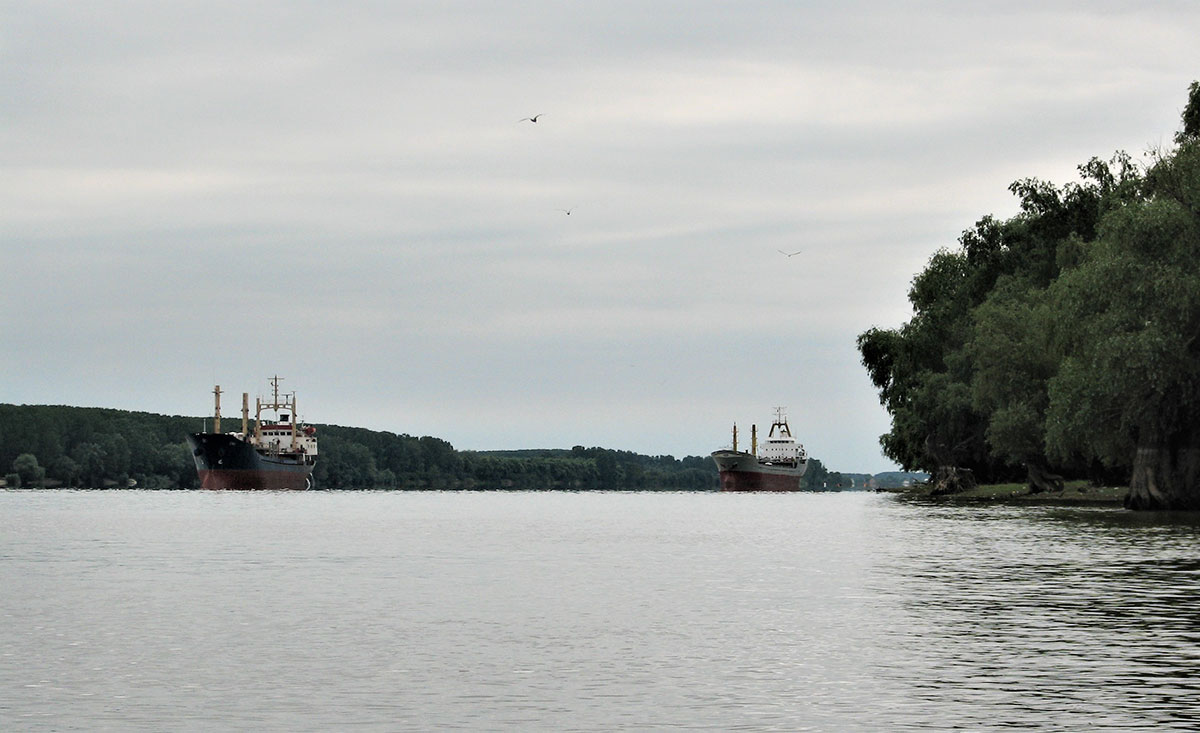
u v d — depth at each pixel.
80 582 44.12
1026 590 38.12
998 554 53.16
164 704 21.81
